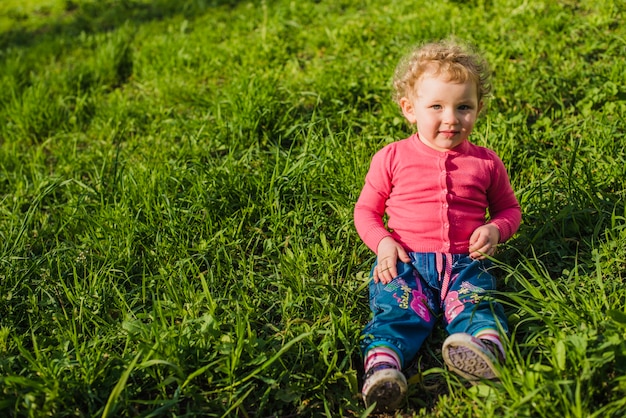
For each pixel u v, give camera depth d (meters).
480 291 2.59
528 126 4.08
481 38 5.06
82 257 3.31
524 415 2.15
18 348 2.66
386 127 4.14
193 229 3.39
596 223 3.12
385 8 6.12
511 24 5.25
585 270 2.88
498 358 2.36
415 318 2.53
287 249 3.17
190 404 2.44
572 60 4.64
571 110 4.12
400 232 2.76
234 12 7.07
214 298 2.93
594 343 2.31
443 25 5.35
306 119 4.36
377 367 2.35
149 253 3.21
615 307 2.56
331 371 2.53
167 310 2.77
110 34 7.02
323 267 3.07
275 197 3.47
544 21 5.14
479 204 2.77
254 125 4.19
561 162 3.68
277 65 5.35
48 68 6.45
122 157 4.32
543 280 2.80
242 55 5.56
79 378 2.46
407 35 5.31
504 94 4.31
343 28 5.66
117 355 2.55
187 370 2.48
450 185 2.73
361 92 4.58
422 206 2.73
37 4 9.40
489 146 3.72
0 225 3.71
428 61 2.71
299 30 5.98
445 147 2.73
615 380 2.20
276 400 2.46
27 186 4.11
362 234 2.81
